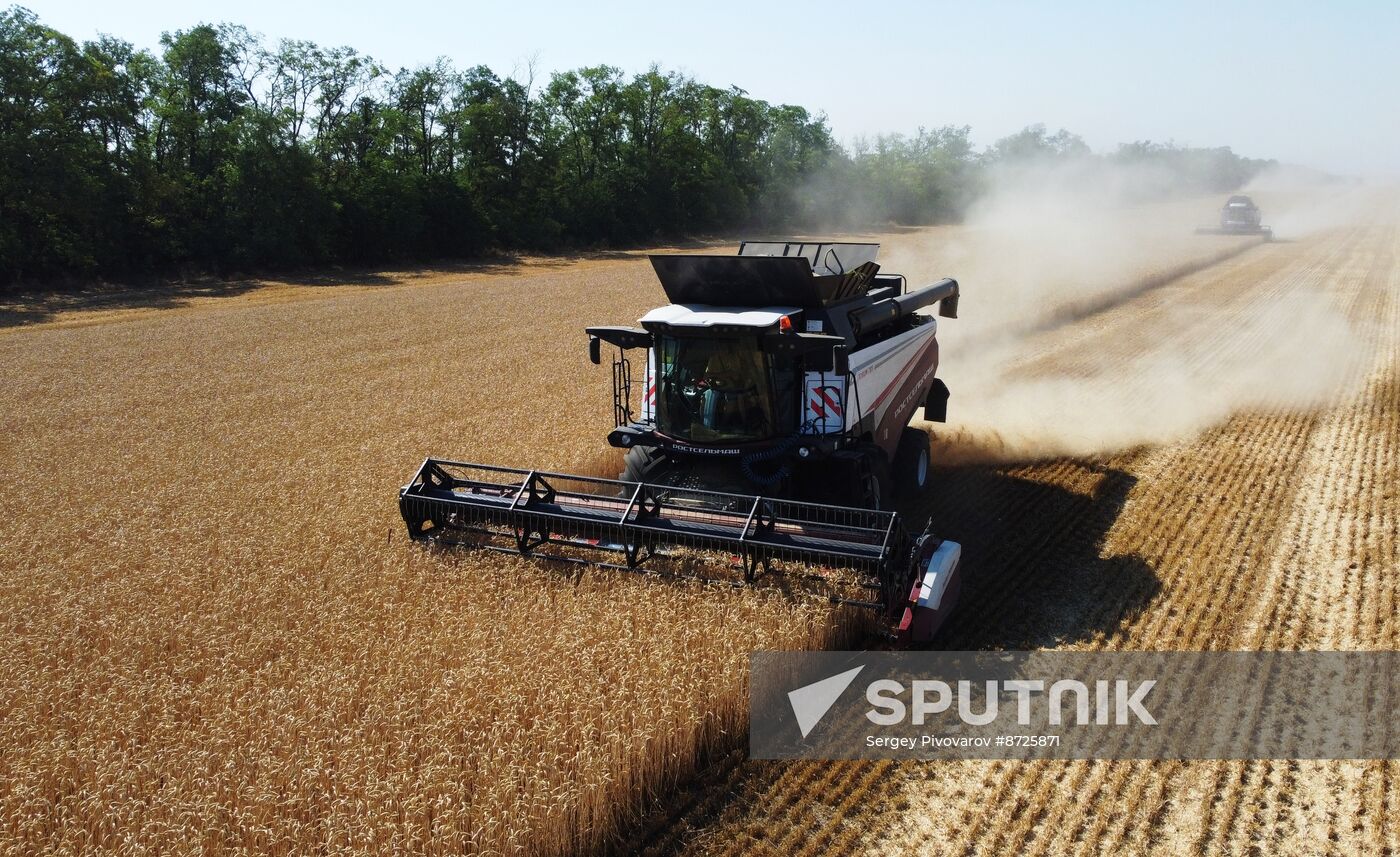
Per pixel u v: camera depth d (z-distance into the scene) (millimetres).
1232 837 6348
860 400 10719
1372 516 12125
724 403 10094
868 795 6836
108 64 47281
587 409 17344
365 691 7367
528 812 6172
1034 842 6316
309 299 36844
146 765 6539
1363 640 8891
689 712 7113
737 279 10289
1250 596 9859
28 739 6992
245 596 9188
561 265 54906
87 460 14828
